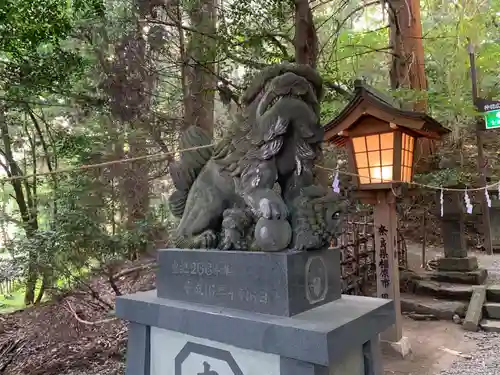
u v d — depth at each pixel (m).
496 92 8.40
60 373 3.88
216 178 2.36
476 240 7.92
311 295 1.96
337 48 6.51
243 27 5.03
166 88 6.59
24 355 4.34
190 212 2.42
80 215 3.93
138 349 2.35
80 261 3.97
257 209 1.96
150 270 4.33
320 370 1.63
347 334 1.69
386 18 8.65
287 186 2.15
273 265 1.87
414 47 6.66
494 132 7.50
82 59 4.50
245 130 2.19
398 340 3.80
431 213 7.59
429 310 4.90
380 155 3.59
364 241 5.25
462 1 7.82
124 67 4.84
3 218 5.27
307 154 2.06
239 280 2.00
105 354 4.22
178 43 5.96
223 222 2.17
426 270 6.16
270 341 1.71
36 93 4.62
